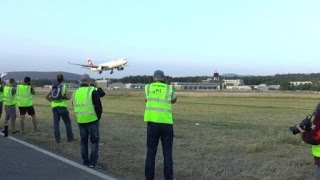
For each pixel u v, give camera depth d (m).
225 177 8.97
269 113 35.28
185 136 15.89
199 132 17.39
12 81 17.19
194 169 9.73
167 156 8.58
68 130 14.59
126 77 177.62
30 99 17.16
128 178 9.05
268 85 186.75
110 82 175.00
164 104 8.52
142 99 65.56
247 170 9.53
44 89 106.62
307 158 10.94
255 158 11.05
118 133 16.83
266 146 12.73
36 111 31.53
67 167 10.22
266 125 22.36
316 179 5.66
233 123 23.67
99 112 10.30
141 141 14.47
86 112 10.28
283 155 11.49
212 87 170.38
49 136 15.98
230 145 13.34
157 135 8.58
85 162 10.59
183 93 97.19
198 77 186.75
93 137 10.32
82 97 10.26
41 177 9.07
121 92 96.00
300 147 12.83
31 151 12.64
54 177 9.09
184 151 12.27
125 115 29.02
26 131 17.72
